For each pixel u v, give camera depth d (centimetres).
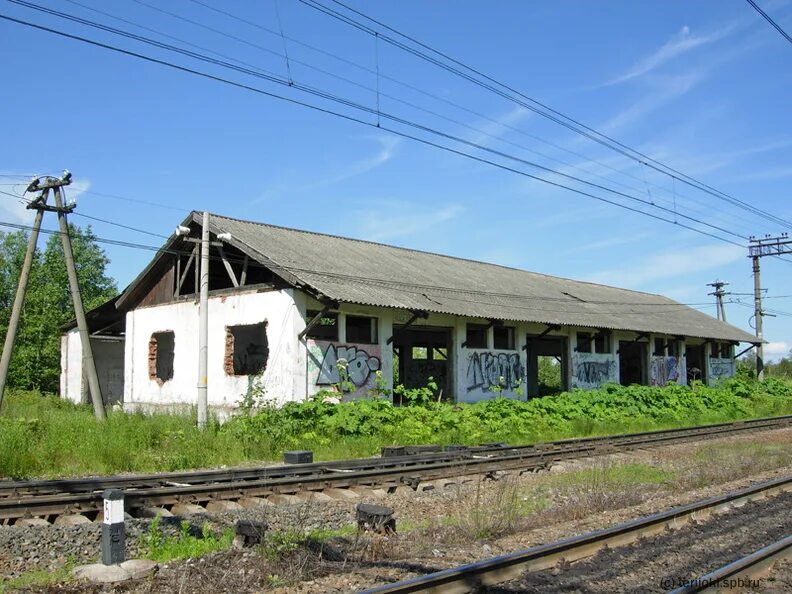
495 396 2614
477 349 2577
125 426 1564
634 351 3584
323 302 2031
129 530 796
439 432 1852
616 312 3466
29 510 861
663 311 4069
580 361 3077
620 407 2627
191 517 882
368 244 2947
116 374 3212
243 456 1492
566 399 2477
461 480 1255
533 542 773
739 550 748
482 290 2809
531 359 3622
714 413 2866
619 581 635
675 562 698
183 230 1873
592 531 819
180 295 2514
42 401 2911
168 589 597
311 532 801
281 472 1220
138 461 1337
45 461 1274
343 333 2158
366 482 1164
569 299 3353
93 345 3148
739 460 1461
